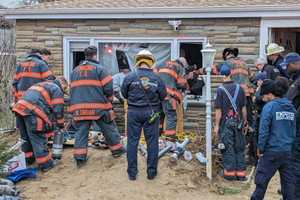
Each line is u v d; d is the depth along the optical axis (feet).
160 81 21.90
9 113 34.14
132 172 21.97
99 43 33.19
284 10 29.32
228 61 25.54
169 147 24.61
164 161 23.50
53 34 33.81
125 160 23.90
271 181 23.29
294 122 18.53
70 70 33.76
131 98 21.80
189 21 31.37
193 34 31.37
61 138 24.82
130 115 21.83
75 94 23.63
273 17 29.81
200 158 23.82
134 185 21.59
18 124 23.88
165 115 26.99
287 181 18.71
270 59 25.22
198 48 31.53
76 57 33.78
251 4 30.40
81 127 23.61
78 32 33.40
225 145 23.00
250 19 30.32
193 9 30.68
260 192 18.63
